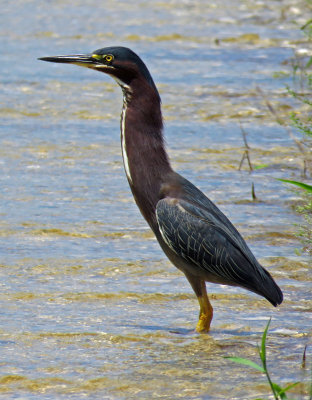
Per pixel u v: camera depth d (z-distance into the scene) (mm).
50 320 9742
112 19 29203
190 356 8820
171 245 9570
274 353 8898
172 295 10617
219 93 21125
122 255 11922
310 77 18578
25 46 25672
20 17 29500
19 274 11141
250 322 9812
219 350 8992
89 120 19094
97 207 13891
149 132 9883
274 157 16625
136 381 8148
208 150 17062
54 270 11312
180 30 27734
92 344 9094
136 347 9047
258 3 31594
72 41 26062
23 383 8094
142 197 9930
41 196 14336
